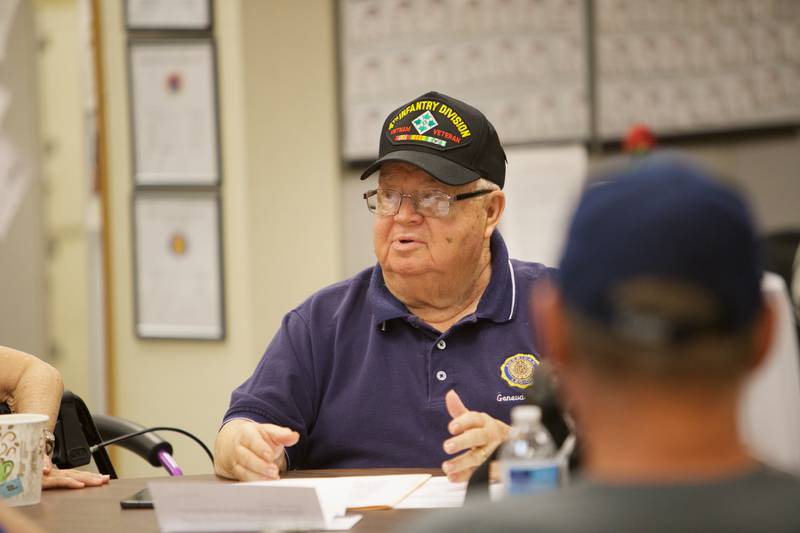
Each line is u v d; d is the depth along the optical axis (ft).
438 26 19.36
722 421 3.64
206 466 19.06
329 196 19.43
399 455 10.07
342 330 10.57
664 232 3.59
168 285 19.06
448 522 3.74
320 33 19.35
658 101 19.15
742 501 3.47
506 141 19.43
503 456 6.48
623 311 3.61
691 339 3.57
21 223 21.22
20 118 21.18
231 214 18.71
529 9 19.22
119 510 7.92
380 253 10.44
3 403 9.68
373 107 19.56
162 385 19.24
